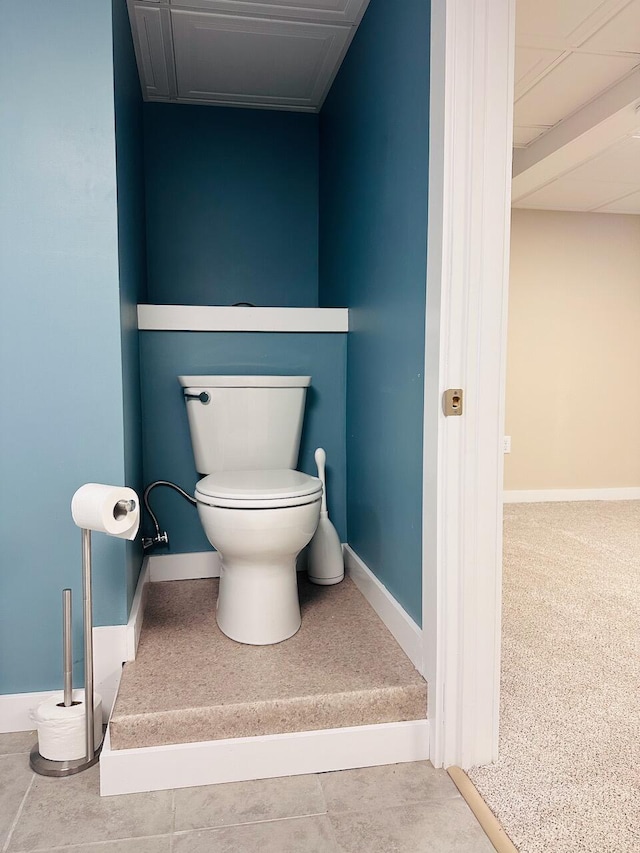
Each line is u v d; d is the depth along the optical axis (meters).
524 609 2.36
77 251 1.57
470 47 1.31
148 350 2.18
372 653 1.67
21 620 1.61
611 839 1.20
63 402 1.59
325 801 1.34
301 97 2.73
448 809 1.31
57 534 1.61
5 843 1.21
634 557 3.01
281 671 1.57
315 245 2.93
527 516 3.85
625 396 4.32
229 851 1.19
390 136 1.76
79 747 1.46
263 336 2.26
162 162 2.79
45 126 1.54
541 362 4.18
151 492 2.22
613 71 2.44
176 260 2.82
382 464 1.88
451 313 1.36
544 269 4.13
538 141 3.14
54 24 1.52
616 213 4.19
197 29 2.17
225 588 1.81
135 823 1.27
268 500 1.63
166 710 1.39
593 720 1.62
